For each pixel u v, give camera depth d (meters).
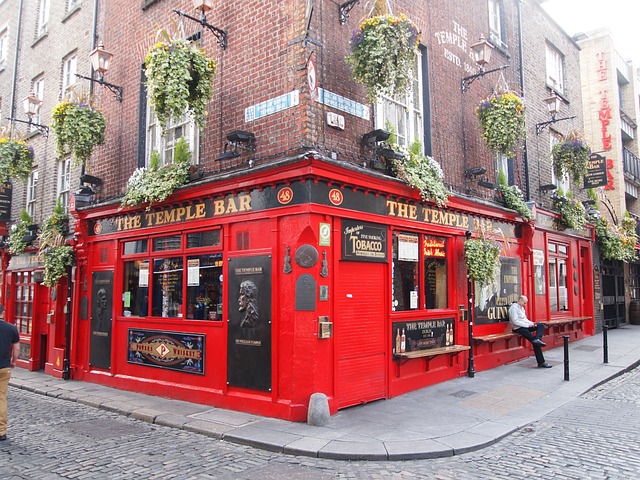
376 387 8.30
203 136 9.21
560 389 9.04
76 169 12.59
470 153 11.35
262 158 8.11
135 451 6.19
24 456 6.03
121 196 10.81
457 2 11.46
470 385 9.41
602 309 17.31
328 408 7.09
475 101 11.73
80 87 12.74
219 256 8.66
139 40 11.01
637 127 23.86
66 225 12.55
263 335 7.76
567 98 16.34
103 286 10.93
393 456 5.80
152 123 10.67
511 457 5.81
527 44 14.33
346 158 8.10
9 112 16.36
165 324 9.42
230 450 6.22
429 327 9.51
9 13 17.16
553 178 15.07
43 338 13.12
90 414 8.30
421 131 10.15
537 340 11.12
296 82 7.78
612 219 19.00
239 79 8.69
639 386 9.48
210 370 8.53
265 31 8.35
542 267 13.70
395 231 9.02
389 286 8.65
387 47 7.55
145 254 10.04
